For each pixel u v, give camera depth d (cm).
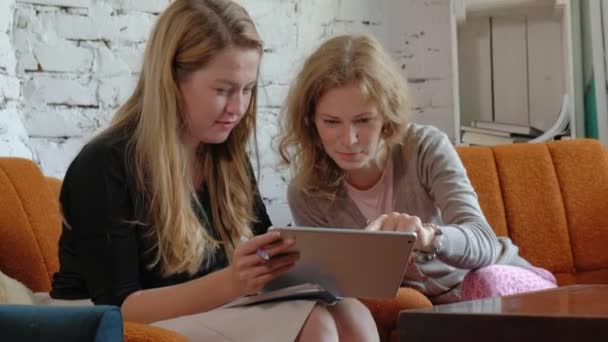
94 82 234
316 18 266
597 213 234
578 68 279
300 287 137
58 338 109
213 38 155
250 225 182
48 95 228
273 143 256
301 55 263
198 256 159
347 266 133
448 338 109
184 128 163
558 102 289
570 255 233
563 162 238
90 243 149
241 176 177
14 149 212
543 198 235
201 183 173
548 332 101
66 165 230
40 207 185
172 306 141
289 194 202
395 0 279
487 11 284
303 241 130
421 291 190
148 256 156
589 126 278
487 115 292
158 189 154
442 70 280
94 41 234
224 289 138
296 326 129
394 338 166
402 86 183
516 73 292
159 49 158
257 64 161
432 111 280
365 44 181
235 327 131
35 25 227
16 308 115
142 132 157
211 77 156
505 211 234
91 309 111
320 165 194
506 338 104
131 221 152
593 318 98
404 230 152
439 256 163
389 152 194
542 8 282
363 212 195
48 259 182
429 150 190
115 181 152
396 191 193
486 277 171
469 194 183
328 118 179
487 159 237
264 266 133
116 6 238
